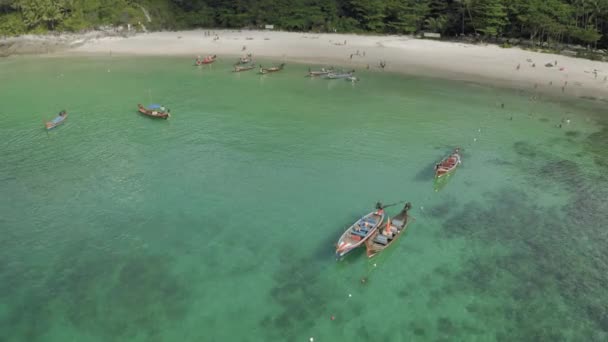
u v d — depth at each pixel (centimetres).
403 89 9750
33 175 5775
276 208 5144
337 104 8719
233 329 3572
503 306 3847
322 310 3781
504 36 13838
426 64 11625
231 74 10981
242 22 15850
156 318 3653
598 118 8056
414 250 4519
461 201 5353
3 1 14262
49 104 8519
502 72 10800
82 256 4322
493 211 5166
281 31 15438
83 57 12606
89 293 3881
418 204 5266
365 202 5272
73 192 5400
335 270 4222
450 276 4188
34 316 3644
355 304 3853
